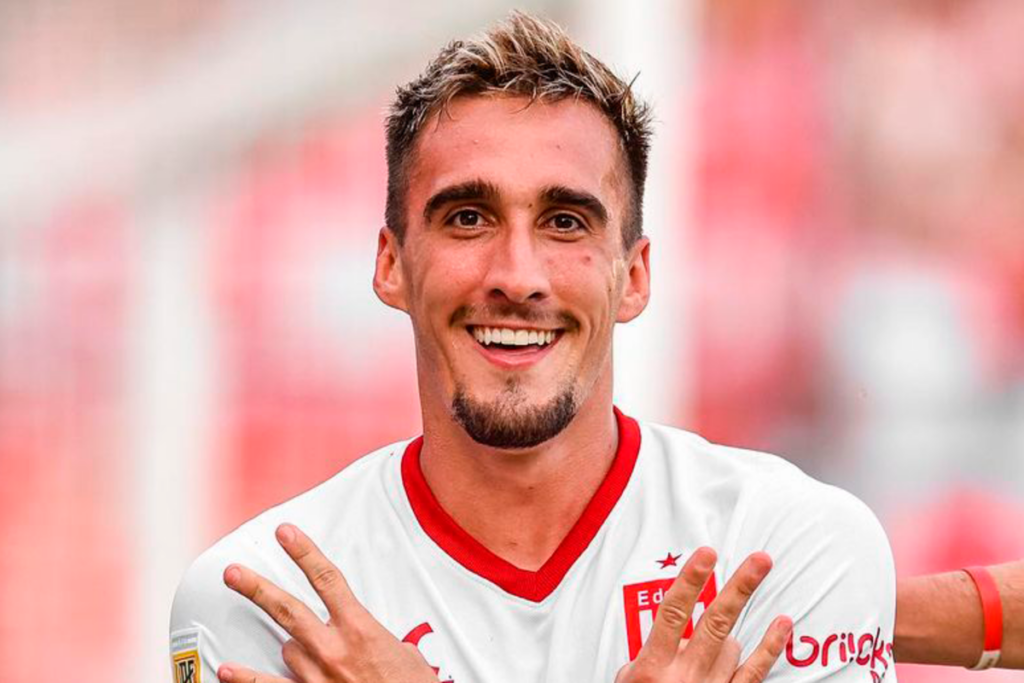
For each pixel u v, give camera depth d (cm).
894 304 2291
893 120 2336
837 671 855
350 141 2266
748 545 874
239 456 2194
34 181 2236
